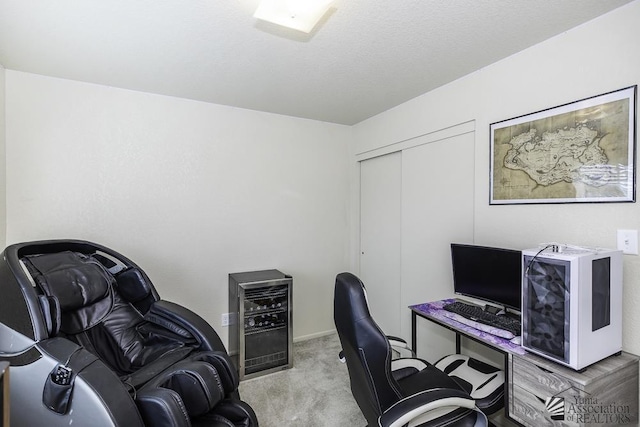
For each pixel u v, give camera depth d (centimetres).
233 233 300
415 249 275
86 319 182
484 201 215
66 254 193
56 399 123
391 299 310
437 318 195
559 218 175
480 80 217
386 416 119
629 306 149
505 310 191
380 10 154
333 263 354
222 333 293
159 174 268
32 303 141
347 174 362
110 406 119
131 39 182
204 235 287
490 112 211
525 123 190
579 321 128
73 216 239
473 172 224
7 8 152
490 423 187
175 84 247
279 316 279
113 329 190
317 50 194
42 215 229
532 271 145
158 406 122
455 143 238
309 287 340
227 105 295
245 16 161
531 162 187
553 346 136
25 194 224
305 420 202
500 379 176
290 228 329
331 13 157
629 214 148
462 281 214
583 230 165
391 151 303
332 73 227
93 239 246
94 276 190
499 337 164
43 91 229
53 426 124
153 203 266
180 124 276
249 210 307
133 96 258
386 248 317
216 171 291
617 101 152
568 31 170
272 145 318
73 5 151
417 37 179
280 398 227
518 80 194
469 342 229
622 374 135
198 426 138
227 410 149
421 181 268
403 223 288
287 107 300
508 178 200
